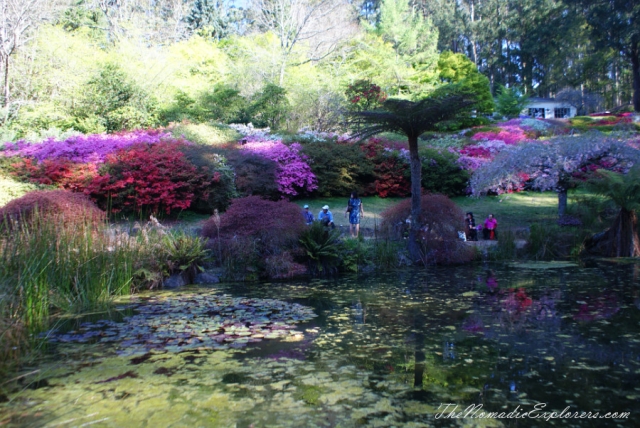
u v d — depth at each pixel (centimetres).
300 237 973
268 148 1591
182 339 479
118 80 1866
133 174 1195
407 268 1006
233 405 322
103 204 1209
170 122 1909
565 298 679
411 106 934
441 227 1058
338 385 360
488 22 5219
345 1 3784
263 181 1438
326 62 3089
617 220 1147
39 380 367
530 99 4500
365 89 2241
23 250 559
